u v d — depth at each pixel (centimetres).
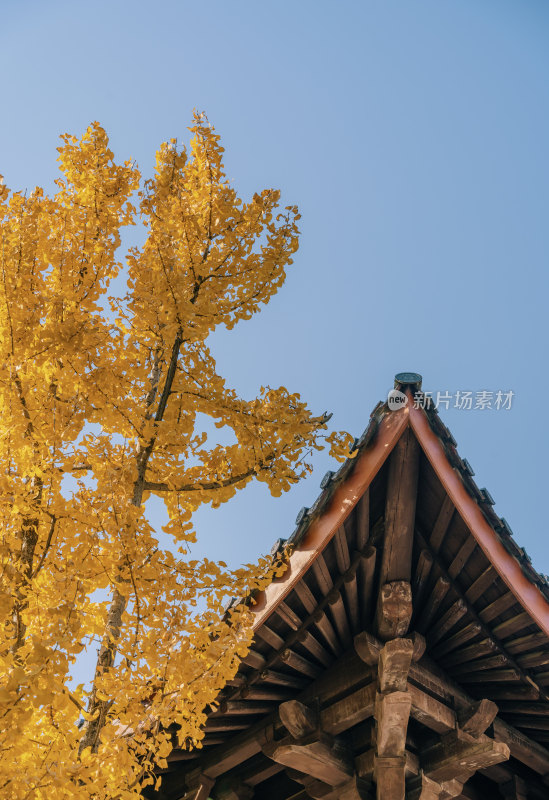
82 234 401
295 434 399
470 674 687
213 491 409
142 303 384
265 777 716
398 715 582
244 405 399
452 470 596
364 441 591
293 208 439
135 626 336
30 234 375
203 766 705
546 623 602
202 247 428
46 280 394
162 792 749
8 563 309
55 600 294
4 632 301
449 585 639
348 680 641
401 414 585
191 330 381
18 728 252
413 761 631
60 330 347
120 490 335
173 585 346
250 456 405
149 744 331
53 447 335
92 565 318
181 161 436
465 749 620
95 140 423
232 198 432
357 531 613
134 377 381
